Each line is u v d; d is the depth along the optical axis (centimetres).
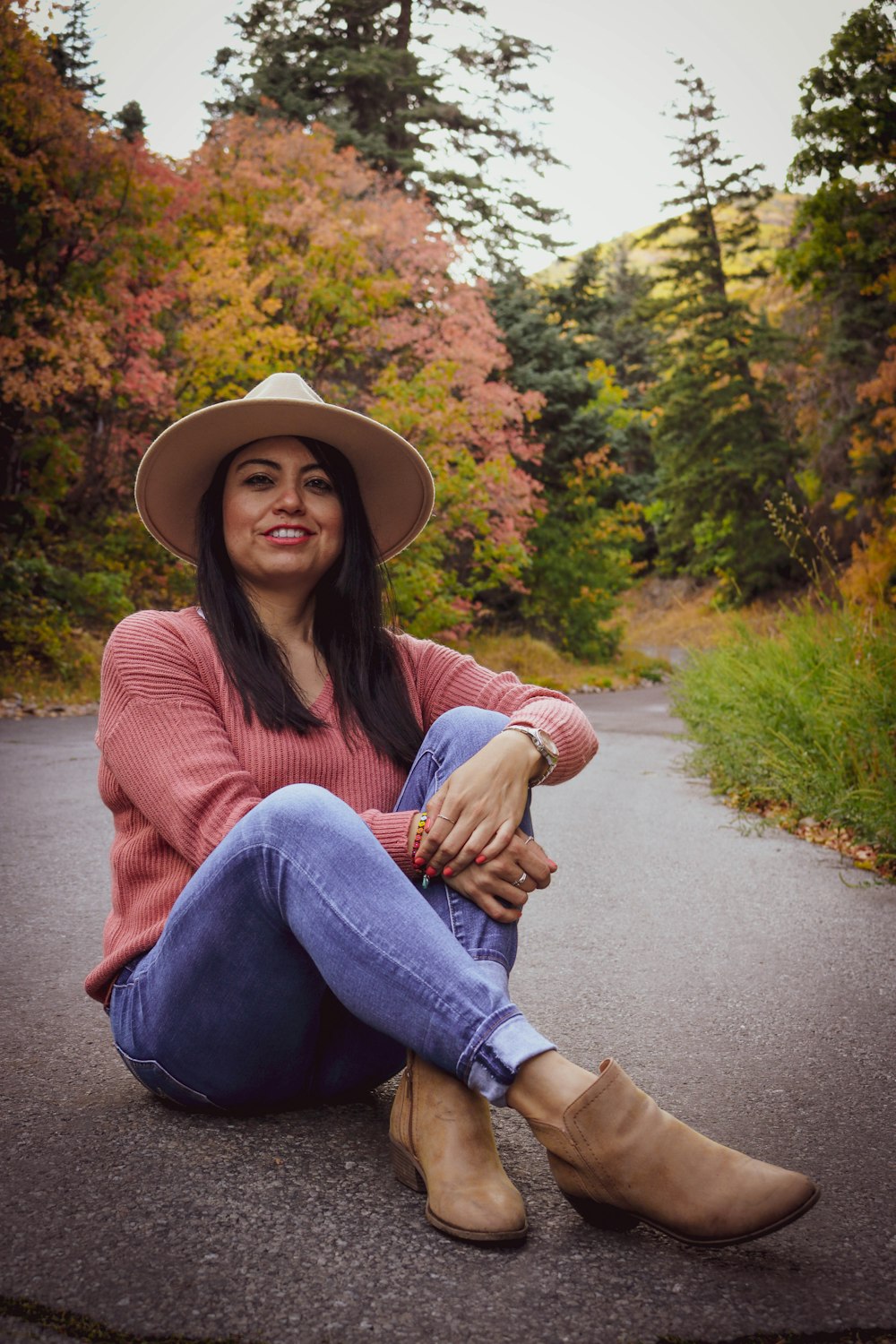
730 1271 141
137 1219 151
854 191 1716
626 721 1266
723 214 3694
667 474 3500
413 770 189
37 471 1437
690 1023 253
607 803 637
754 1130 192
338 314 1678
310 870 155
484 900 170
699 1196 139
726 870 448
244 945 165
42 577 1337
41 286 1346
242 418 192
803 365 3092
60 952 304
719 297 3272
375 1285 135
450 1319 128
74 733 906
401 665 213
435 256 1800
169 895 186
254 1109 194
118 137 1357
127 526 1527
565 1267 141
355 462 208
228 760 181
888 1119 197
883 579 1211
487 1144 154
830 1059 229
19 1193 159
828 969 303
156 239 1441
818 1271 142
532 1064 146
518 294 2448
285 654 198
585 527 2509
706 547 3378
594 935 340
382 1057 192
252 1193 160
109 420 1523
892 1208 162
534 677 1989
